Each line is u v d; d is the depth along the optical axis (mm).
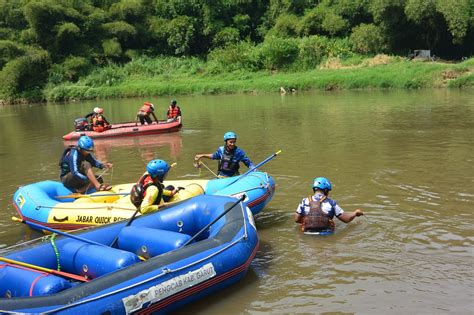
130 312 3939
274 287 4695
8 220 7180
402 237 5691
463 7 29078
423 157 9641
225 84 31750
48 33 41594
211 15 43906
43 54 39094
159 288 4105
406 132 12609
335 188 7758
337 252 5387
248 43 40094
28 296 3799
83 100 34750
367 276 4801
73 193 7066
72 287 3973
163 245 4746
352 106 19406
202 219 5520
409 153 10070
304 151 10867
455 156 9586
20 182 9523
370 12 35406
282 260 5277
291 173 8906
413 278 4703
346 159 9828
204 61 41750
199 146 12523
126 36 43375
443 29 32875
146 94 33781
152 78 37938
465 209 6516
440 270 4836
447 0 29406
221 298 4547
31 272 4367
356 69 30812
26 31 40844
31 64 38469
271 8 43844
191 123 17219
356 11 37031
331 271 4949
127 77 38594
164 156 11430
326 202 6000
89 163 7047
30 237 6441
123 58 42781
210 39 44312
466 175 8156
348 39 35875
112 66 40594
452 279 4648
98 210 6047
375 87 26984
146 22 44969
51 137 15977
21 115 25703
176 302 4238
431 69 26344
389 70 28219
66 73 38875
